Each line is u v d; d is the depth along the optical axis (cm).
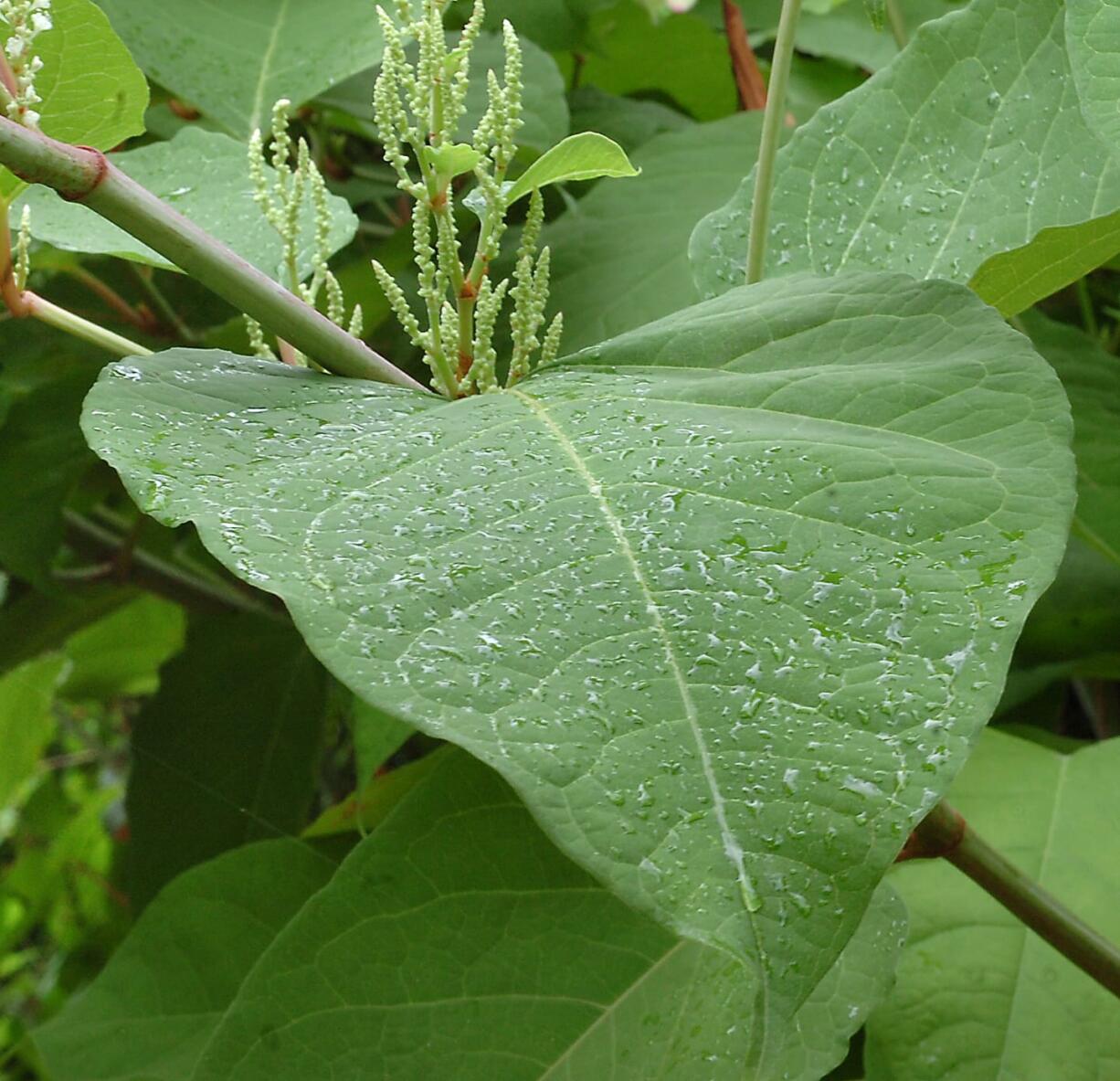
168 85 65
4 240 49
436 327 48
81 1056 59
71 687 110
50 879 137
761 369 46
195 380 45
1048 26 56
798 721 37
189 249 46
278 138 51
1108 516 67
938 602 38
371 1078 51
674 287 64
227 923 61
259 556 39
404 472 42
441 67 47
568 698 37
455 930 51
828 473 41
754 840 35
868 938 49
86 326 50
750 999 48
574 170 48
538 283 49
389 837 52
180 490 41
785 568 39
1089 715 80
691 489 41
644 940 51
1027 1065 53
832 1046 48
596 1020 51
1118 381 69
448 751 52
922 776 36
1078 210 54
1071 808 57
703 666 37
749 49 76
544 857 52
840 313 46
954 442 42
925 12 80
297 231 51
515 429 43
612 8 83
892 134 56
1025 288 53
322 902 51
